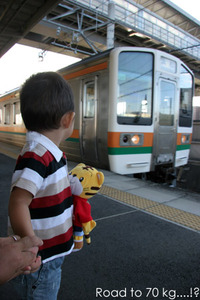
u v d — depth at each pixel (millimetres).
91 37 17766
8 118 10992
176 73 5871
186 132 6496
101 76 5242
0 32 8742
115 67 4902
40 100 892
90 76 5574
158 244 2385
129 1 18562
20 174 833
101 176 1146
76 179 1110
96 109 5398
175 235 2572
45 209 909
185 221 2918
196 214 3139
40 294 986
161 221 2906
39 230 912
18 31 8812
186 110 6461
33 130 950
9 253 604
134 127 5188
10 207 788
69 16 14711
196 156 9859
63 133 1000
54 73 981
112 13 12680
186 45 24188
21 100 938
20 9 7145
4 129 11547
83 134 5902
